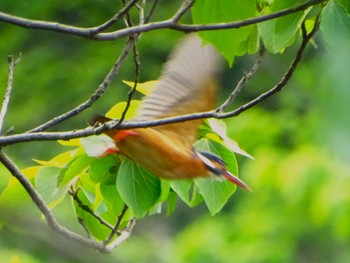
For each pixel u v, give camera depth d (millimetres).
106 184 7387
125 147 5574
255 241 23844
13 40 30641
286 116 27781
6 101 7371
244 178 25438
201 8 6324
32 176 7844
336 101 3021
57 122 6938
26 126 29938
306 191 21984
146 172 7078
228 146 7266
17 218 9992
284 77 6312
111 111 7348
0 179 15039
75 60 30906
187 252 23953
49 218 7184
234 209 27016
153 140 5508
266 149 24844
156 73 30062
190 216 27031
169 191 7691
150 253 24922
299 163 22422
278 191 23969
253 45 7535
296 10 6363
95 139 6754
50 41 31016
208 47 6016
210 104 5867
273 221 23953
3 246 18750
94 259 14281
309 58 28953
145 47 30188
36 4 30000
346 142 2994
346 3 6125
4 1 30172
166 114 5828
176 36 30312
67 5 29922
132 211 7023
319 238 23562
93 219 8047
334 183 21578
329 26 5207
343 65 3123
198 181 7273
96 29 5816
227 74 28953
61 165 7641
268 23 7125
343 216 21234
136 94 21141
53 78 30438
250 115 28031
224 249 23875
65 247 13742
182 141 5684
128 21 6555
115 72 6719
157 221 26672
